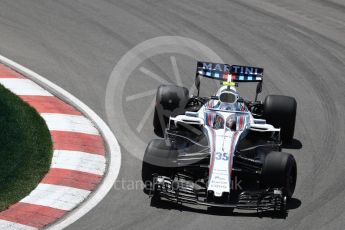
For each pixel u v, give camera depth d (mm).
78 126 49719
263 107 48406
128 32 69375
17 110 50781
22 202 39219
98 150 46469
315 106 56188
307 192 42156
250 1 82188
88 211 38812
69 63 61312
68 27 69438
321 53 68312
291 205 40438
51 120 50156
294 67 64375
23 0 75688
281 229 37594
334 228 38062
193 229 37219
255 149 44562
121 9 75500
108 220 38000
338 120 53719
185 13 75750
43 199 39688
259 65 64062
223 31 71562
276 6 81438
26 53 62594
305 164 45969
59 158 44719
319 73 63438
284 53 67438
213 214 38969
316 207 40312
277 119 47812
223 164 39125
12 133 47188
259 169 41344
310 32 73688
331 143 49469
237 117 42625
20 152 44812
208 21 74000
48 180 41875
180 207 39656
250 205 38188
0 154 44281
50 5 74938
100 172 43531
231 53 66250
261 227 37719
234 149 40250
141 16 73875
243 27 73250
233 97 43688
